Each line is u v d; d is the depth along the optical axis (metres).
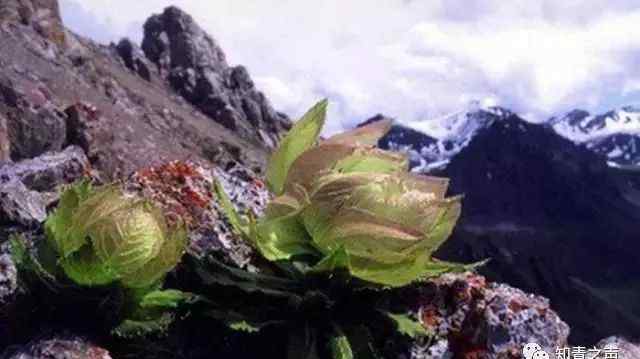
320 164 0.55
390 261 0.52
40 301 0.52
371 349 0.55
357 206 0.52
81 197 0.54
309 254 0.56
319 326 0.55
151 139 5.94
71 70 6.16
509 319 0.59
